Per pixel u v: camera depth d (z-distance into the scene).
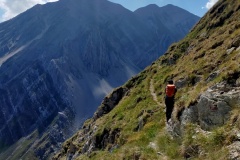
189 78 40.09
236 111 19.00
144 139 29.78
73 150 71.38
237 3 64.81
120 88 75.06
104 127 53.69
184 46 72.25
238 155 15.55
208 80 30.73
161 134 26.61
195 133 21.11
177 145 22.62
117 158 27.27
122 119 51.31
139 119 41.47
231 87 21.27
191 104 23.72
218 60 38.03
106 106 74.19
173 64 66.38
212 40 52.19
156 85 55.31
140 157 23.30
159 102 45.84
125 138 39.31
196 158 18.42
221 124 19.88
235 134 17.11
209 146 18.20
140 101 53.56
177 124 24.66
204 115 21.56
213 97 21.38
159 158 21.83
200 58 47.25
